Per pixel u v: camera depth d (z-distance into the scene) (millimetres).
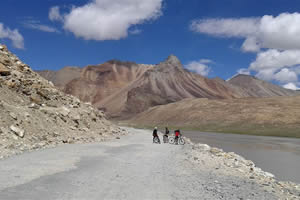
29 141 20984
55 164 13836
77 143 26156
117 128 52750
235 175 14469
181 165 16297
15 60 36250
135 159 17719
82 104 43719
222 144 47094
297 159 28594
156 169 14367
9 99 26969
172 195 9375
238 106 140625
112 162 15773
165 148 27141
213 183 11836
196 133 88125
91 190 9352
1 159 14430
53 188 9289
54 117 29219
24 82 32188
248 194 10422
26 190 8805
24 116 24188
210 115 138625
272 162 25969
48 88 36781
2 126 20344
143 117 194875
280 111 119312
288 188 13266
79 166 13766
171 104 195000
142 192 9508
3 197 7910
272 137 75188
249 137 71312
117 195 8938
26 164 13328
